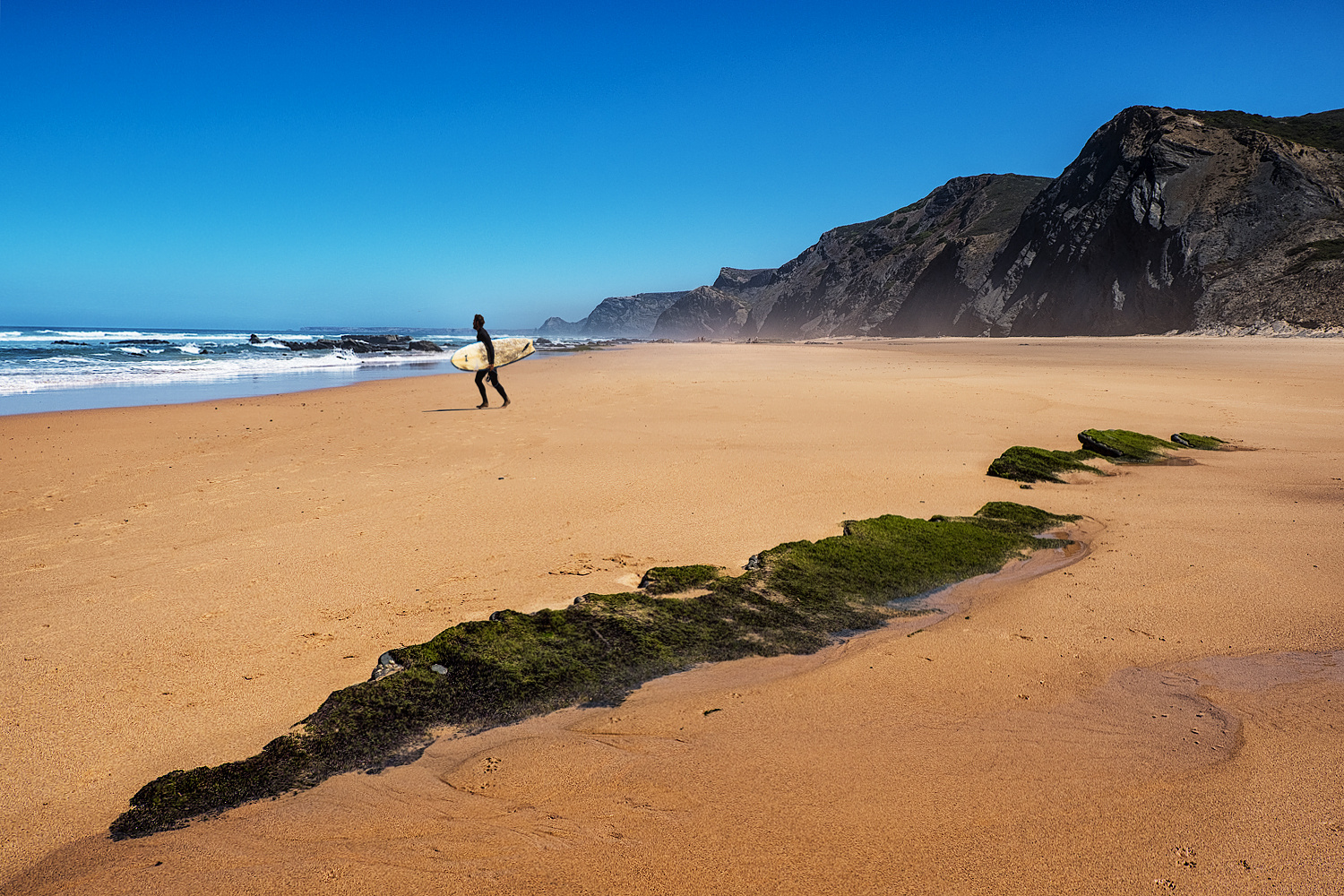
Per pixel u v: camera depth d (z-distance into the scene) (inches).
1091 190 2812.5
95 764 117.3
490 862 94.0
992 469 339.6
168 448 425.4
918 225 5536.4
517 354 656.4
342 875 91.9
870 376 852.6
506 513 272.8
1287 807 102.8
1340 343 1362.0
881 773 113.5
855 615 183.9
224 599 188.9
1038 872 91.0
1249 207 2183.8
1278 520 259.4
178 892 89.4
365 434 474.0
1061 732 126.3
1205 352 1253.1
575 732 127.5
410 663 143.3
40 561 221.6
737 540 239.3
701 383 788.0
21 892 89.4
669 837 98.5
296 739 120.8
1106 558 221.8
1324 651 158.2
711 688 144.2
